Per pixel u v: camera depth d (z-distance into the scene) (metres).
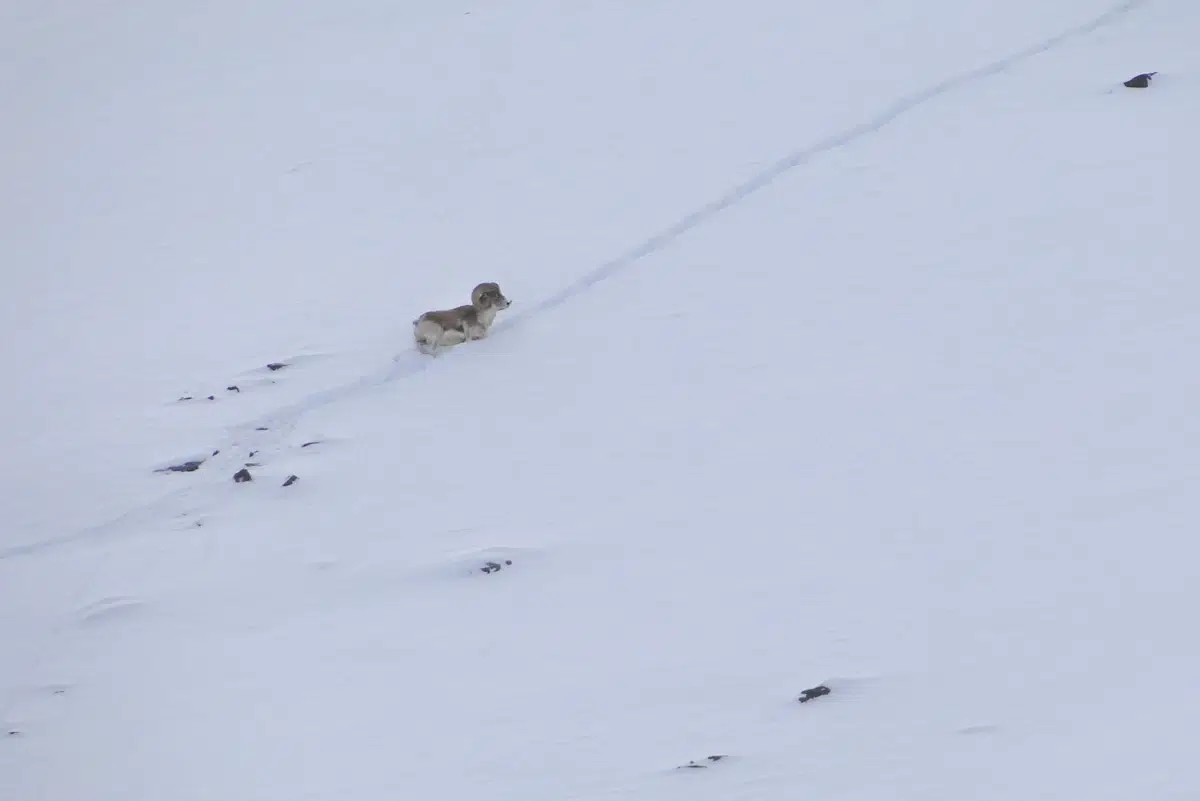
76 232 83.56
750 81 88.25
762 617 43.50
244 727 41.91
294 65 107.69
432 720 41.03
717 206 72.75
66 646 47.25
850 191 71.44
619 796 36.88
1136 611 40.72
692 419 55.19
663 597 45.25
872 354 57.69
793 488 49.97
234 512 53.78
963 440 51.06
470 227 75.00
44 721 43.47
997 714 37.53
